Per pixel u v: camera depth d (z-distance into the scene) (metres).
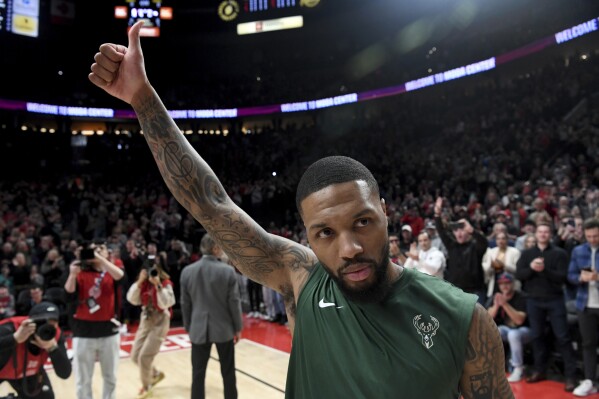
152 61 24.50
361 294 0.95
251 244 1.26
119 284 4.02
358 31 24.05
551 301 4.84
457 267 5.38
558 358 5.27
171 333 8.10
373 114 22.75
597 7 15.35
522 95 16.81
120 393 5.01
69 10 21.05
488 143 15.34
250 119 24.55
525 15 18.91
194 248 12.31
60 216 13.12
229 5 23.39
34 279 7.98
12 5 18.66
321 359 1.00
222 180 19.14
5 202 13.84
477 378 0.96
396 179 15.23
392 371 0.92
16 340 2.88
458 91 20.38
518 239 6.20
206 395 4.87
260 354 6.58
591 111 13.77
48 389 3.29
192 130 24.23
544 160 12.99
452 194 12.96
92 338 3.87
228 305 4.07
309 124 24.08
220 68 25.36
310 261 1.25
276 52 25.33
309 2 23.02
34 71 21.16
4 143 18.64
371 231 0.93
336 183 0.94
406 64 22.19
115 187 17.67
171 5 23.66
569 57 16.86
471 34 20.73
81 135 20.55
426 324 0.94
